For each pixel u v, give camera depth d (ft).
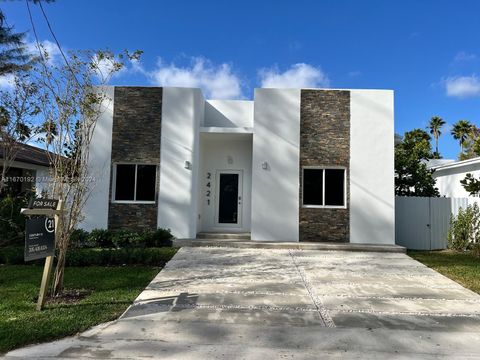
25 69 36.60
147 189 45.44
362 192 44.68
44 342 16.31
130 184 45.47
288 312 20.67
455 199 47.16
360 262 34.91
